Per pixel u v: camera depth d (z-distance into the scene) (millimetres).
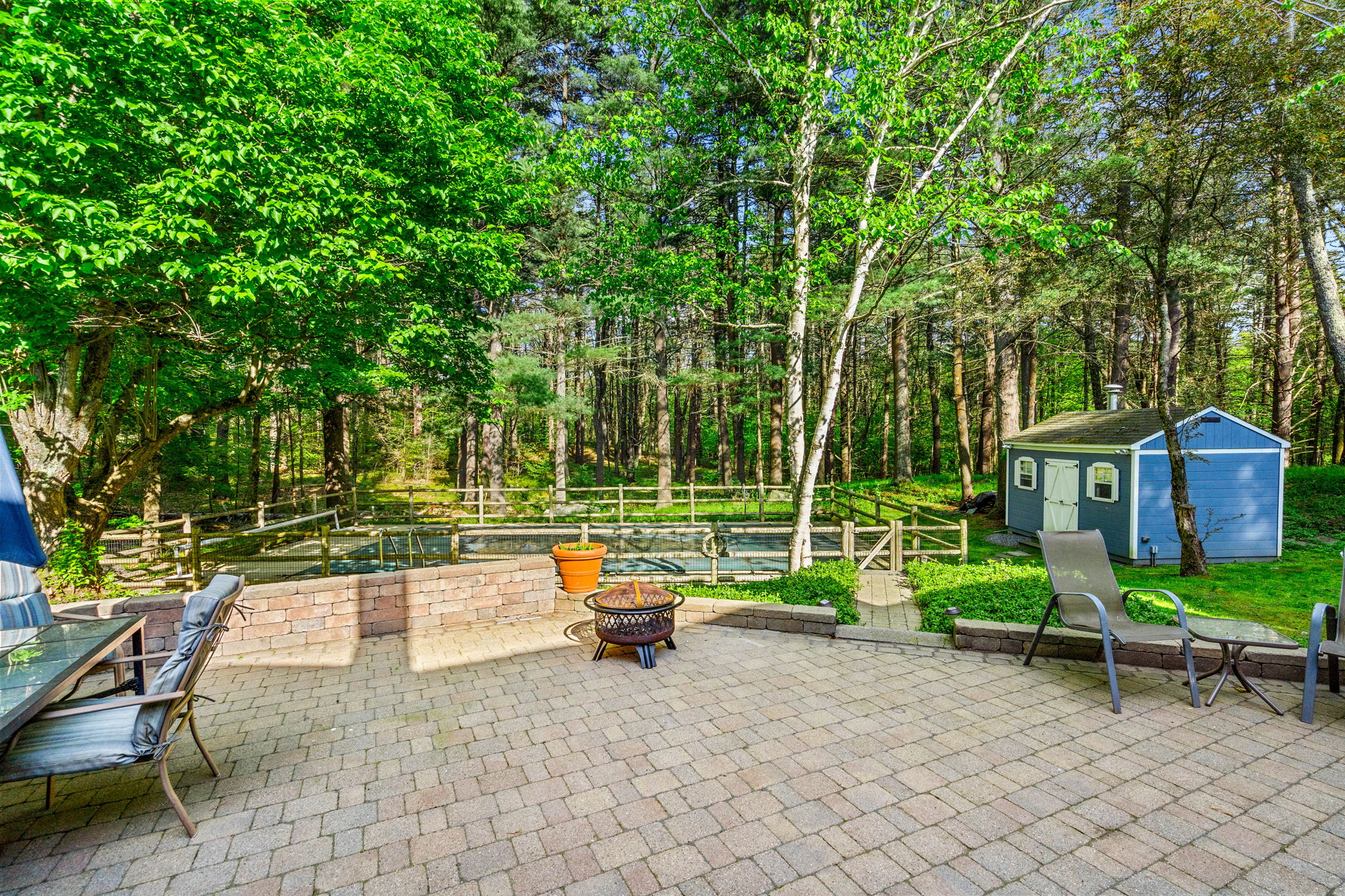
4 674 2541
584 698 4180
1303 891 2291
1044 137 10039
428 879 2367
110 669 3230
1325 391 18703
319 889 2314
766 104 9711
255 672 4695
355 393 11438
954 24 7824
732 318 10609
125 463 7590
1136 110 7754
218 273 5742
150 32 5117
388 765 3268
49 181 5281
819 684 4449
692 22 8664
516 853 2521
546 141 10398
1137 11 7090
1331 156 7656
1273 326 15992
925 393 33156
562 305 16031
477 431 21578
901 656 5074
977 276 13234
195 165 5738
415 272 8234
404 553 10438
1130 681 4500
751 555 7633
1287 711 3957
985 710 3980
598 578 7297
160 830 2695
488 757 3350
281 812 2836
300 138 6758
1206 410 9930
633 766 3252
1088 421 12656
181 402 10656
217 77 5598
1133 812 2816
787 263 8297
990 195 6996
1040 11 7129
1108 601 4684
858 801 2910
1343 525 11875
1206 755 3373
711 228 10094
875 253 7160
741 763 3281
